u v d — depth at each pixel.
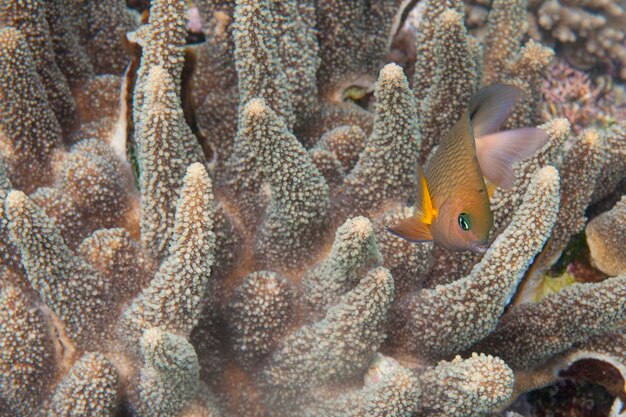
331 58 0.81
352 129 0.74
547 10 1.08
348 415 0.63
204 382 0.67
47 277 0.63
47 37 0.74
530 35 1.10
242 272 0.69
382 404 0.61
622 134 0.77
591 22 1.07
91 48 0.81
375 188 0.69
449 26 0.71
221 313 0.67
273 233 0.68
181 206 0.62
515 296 0.69
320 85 0.82
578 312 0.68
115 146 0.76
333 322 0.63
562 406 0.75
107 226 0.71
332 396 0.65
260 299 0.66
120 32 0.81
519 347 0.69
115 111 0.78
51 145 0.73
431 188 0.56
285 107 0.70
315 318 0.67
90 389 0.62
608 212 0.75
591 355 0.70
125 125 0.75
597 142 0.71
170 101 0.64
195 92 0.76
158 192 0.66
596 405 0.75
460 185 0.55
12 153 0.72
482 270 0.64
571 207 0.73
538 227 0.62
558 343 0.68
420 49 0.77
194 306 0.63
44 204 0.69
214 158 0.75
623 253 0.74
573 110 1.09
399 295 0.67
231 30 0.75
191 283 0.63
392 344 0.67
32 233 0.62
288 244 0.68
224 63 0.76
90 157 0.71
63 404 0.62
